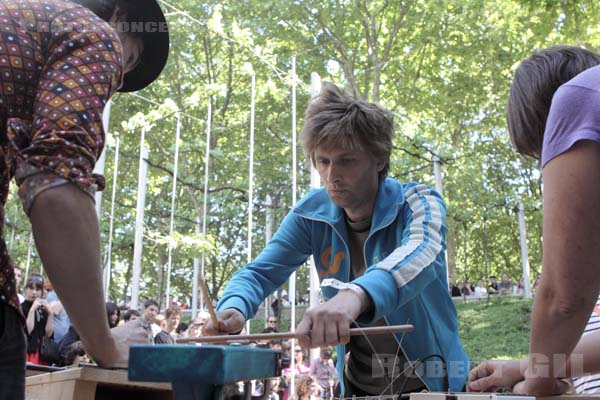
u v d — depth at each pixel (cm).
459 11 1895
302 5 1897
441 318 211
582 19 1016
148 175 1794
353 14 1919
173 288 2302
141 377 90
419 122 1728
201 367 89
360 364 214
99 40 127
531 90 154
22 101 121
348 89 211
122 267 2266
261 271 226
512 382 146
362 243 221
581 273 124
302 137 208
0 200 123
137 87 166
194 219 1728
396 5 1961
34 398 144
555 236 126
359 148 200
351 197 206
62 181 116
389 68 2056
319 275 229
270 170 1889
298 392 789
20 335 119
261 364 111
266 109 1844
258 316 1670
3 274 118
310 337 153
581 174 125
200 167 1836
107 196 1802
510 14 1642
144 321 146
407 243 191
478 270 2969
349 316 155
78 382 134
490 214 2028
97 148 123
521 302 1731
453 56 2003
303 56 1930
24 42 121
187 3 1764
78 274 118
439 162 1377
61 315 619
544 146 133
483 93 2094
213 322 188
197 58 1908
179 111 1243
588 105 127
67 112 118
